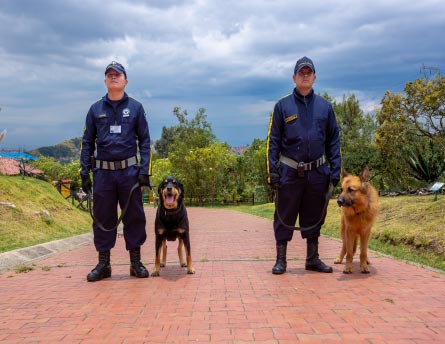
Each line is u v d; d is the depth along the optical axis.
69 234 10.76
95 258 7.55
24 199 11.62
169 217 5.55
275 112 5.74
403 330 3.37
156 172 44.47
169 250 8.36
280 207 5.70
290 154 5.60
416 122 20.66
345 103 29.55
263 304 4.16
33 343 3.26
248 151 43.53
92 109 5.68
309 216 5.79
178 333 3.39
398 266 5.95
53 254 8.06
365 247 5.54
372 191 5.50
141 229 5.75
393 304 4.08
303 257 7.08
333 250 7.66
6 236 8.70
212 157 38.09
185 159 39.06
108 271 5.67
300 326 3.50
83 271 6.21
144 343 3.20
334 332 3.34
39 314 4.01
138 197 5.68
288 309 3.98
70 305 4.30
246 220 17.05
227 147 42.59
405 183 21.88
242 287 4.89
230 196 39.53
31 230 9.70
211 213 24.06
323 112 5.61
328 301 4.23
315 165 5.56
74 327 3.61
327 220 11.90
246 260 6.80
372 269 5.78
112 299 4.49
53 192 14.24
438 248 6.35
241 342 3.17
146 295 4.62
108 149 5.52
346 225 5.54
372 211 5.39
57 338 3.35
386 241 7.75
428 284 4.88
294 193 5.61
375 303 4.12
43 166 45.97
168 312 3.96
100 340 3.28
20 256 7.30
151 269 6.22
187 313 3.92
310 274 5.57
